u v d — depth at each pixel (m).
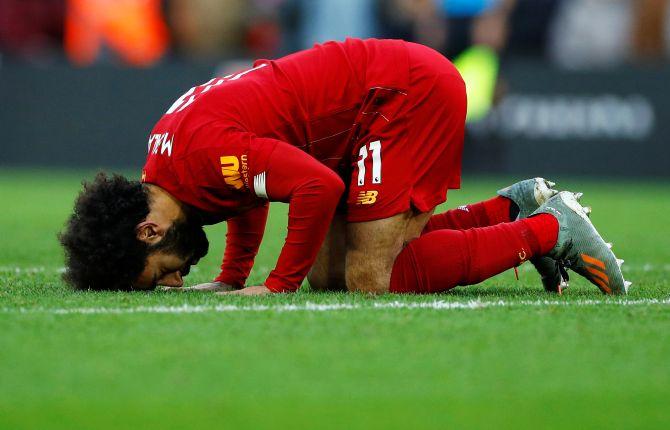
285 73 16.06
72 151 55.00
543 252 16.09
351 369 11.41
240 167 15.03
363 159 16.22
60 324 13.41
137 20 56.50
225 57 53.38
